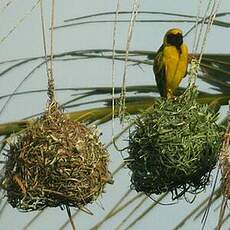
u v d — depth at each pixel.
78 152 7.09
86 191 7.10
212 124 7.14
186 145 7.12
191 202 7.14
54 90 7.13
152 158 7.13
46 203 7.10
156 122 7.13
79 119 7.14
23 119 7.14
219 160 6.85
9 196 7.11
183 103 7.15
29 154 7.09
